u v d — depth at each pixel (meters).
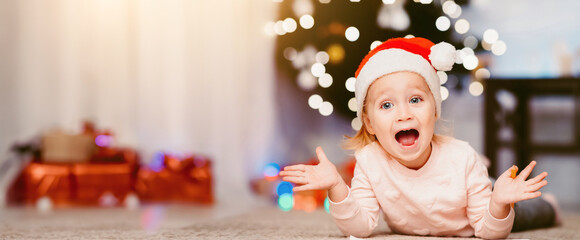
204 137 3.15
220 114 3.15
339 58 3.23
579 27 3.07
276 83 3.29
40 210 2.36
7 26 2.96
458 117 3.18
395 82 1.15
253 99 3.21
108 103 3.07
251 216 2.00
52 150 2.72
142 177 2.85
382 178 1.21
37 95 3.01
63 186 2.70
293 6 3.25
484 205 1.17
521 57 3.12
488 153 2.45
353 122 3.27
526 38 3.12
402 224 1.25
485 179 1.20
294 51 3.31
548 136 3.05
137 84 3.10
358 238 1.18
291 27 3.02
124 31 3.09
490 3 3.16
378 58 1.19
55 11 3.05
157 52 3.11
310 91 3.38
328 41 3.26
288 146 3.33
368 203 1.22
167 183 2.86
